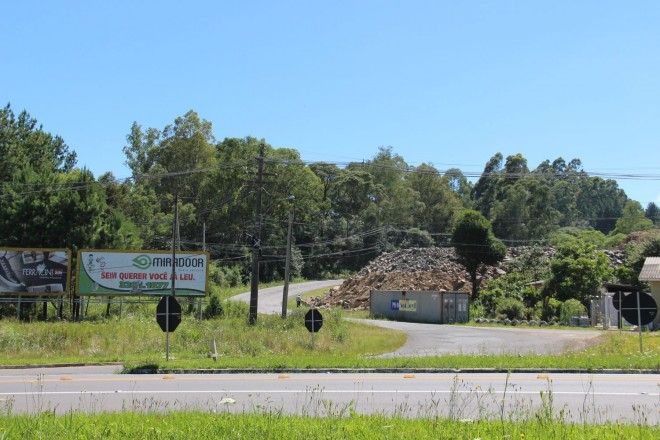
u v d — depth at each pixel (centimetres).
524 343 3416
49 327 3119
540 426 874
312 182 10125
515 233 10506
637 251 5772
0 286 4122
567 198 14762
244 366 2078
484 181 13488
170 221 8600
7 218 4566
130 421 972
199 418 991
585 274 5644
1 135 5700
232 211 9431
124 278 4266
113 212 5200
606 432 870
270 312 5997
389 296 6253
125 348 2892
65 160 8156
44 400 1374
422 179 12250
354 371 2023
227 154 9800
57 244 4541
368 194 11588
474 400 1329
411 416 1092
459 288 7125
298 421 953
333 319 4103
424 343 3528
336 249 10888
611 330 4272
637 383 1645
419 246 11000
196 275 4334
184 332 3152
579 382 1666
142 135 9869
